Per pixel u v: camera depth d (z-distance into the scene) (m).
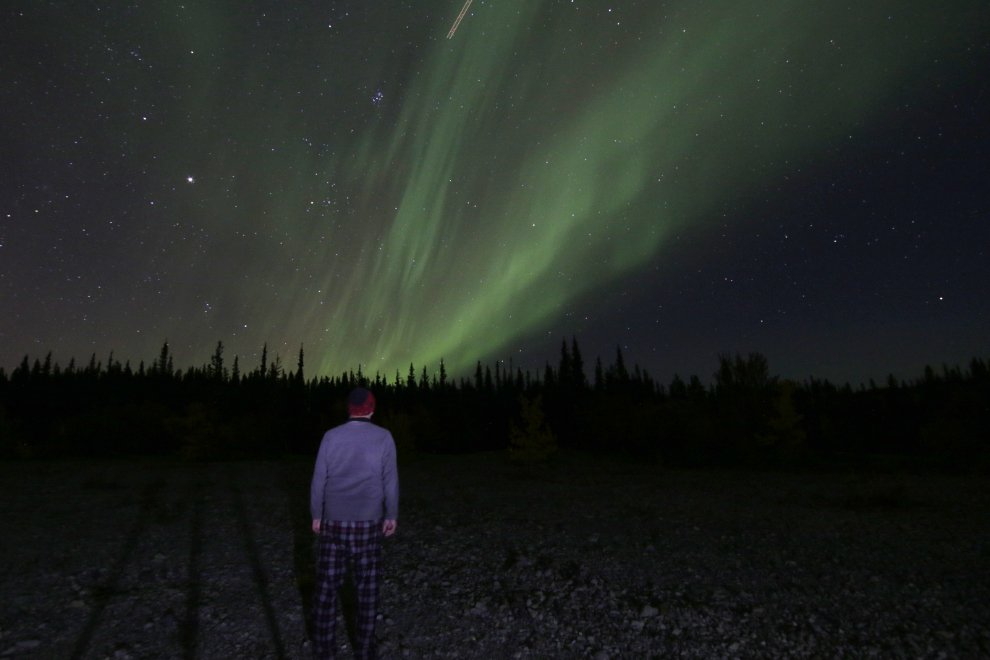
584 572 5.49
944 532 7.70
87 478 14.18
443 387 70.75
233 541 6.76
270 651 3.53
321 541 3.23
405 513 9.38
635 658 3.52
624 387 55.91
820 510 9.91
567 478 16.69
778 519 8.84
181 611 4.23
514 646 3.70
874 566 5.79
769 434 22.36
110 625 3.91
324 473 3.25
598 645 3.72
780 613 4.32
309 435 29.14
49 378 53.44
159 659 3.38
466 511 9.63
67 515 8.46
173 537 6.94
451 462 24.14
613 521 8.60
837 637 3.84
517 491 13.02
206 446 22.14
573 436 38.06
